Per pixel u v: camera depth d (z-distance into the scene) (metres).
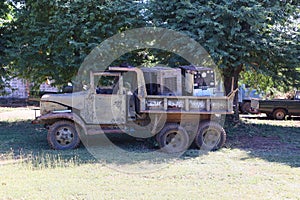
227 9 8.27
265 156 6.73
